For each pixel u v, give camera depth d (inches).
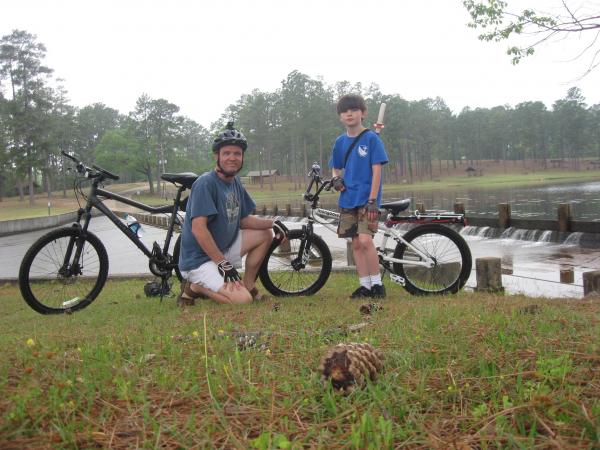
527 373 74.9
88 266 189.6
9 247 790.5
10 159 2450.8
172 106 3491.6
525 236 510.6
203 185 169.6
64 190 3216.0
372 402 67.0
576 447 53.5
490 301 150.7
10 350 103.5
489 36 341.1
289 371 82.0
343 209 185.5
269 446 55.3
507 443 56.5
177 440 58.6
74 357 93.6
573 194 1470.2
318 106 3179.1
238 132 172.2
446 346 91.0
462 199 1466.5
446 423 62.3
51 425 62.9
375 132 181.9
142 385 77.7
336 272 287.7
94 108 4694.9
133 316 158.4
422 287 193.2
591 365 77.3
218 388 74.4
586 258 376.2
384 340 100.4
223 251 179.3
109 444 57.8
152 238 555.8
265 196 2869.1
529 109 4436.5
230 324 119.5
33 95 2420.0
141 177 4458.7
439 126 4215.1
